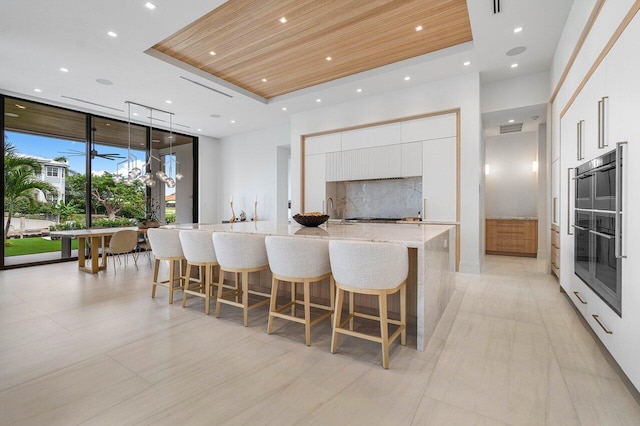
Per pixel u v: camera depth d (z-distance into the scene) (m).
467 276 4.29
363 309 2.74
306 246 2.21
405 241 2.14
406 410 1.50
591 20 2.39
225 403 1.56
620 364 1.76
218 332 2.47
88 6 2.86
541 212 5.73
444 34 3.65
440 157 4.66
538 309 2.94
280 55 4.13
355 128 5.50
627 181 1.69
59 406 1.54
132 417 1.46
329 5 3.11
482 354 2.06
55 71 4.23
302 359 2.02
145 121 6.80
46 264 5.44
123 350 2.15
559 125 3.69
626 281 1.70
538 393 1.62
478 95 4.35
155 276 3.42
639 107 1.58
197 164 8.20
